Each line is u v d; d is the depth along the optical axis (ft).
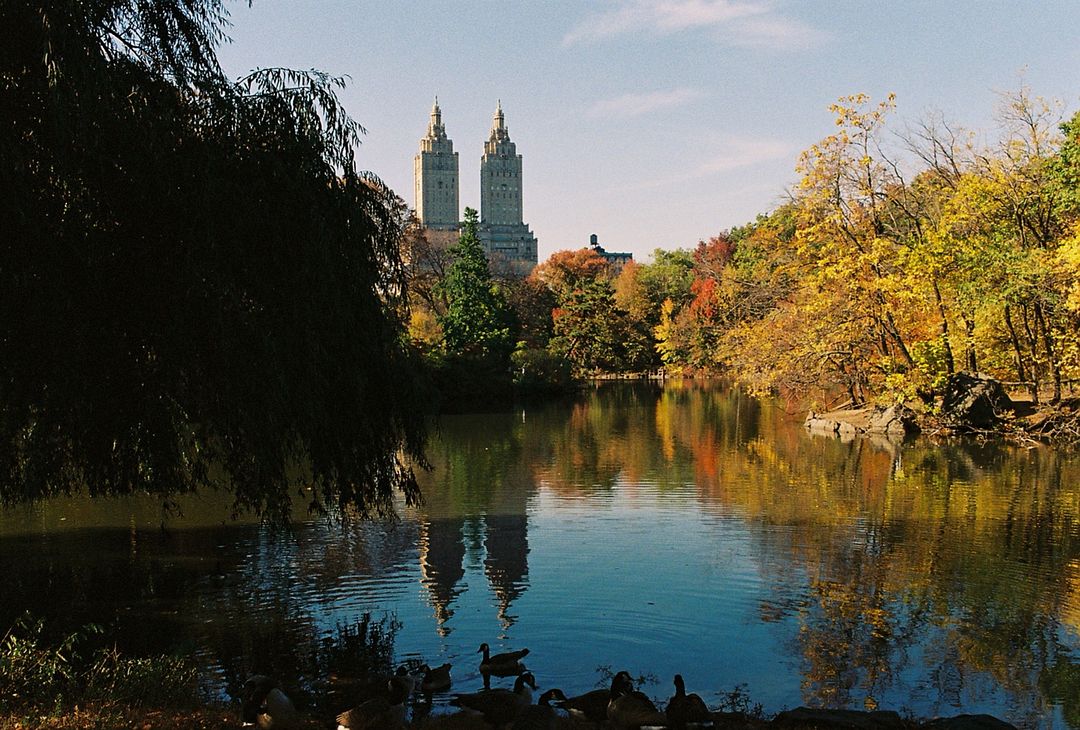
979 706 35.24
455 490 86.63
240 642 43.34
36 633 40.27
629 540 64.39
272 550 62.08
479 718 32.35
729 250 375.86
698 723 29.32
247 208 33.45
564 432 141.18
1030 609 47.73
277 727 29.71
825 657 40.91
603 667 39.93
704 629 44.93
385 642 43.39
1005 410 127.44
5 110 28.58
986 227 125.49
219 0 37.52
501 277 359.46
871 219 130.93
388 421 42.47
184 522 72.13
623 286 365.20
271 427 34.96
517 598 50.44
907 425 130.62
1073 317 119.85
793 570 55.88
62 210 30.60
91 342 31.30
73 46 28.68
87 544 64.28
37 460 32.04
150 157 31.63
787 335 139.64
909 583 52.75
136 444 35.55
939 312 129.29
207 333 32.65
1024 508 74.74
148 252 31.96
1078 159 108.37
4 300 29.12
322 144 36.99
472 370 216.54
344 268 37.50
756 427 146.51
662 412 178.50
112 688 32.48
